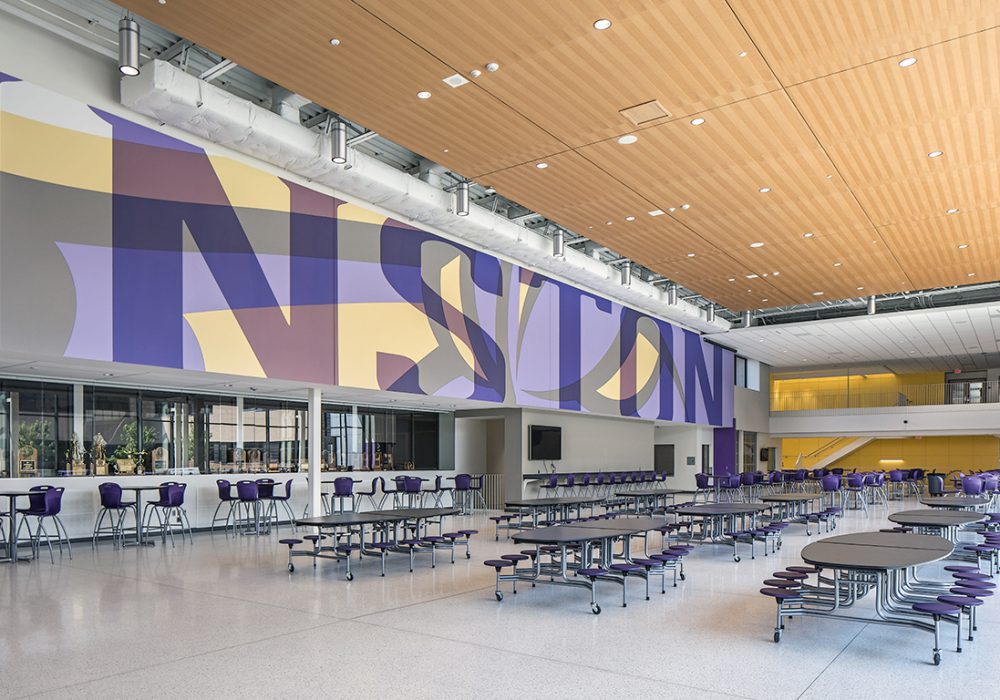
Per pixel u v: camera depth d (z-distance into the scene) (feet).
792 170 29.66
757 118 24.94
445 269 41.37
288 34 19.94
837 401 93.35
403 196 35.91
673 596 23.35
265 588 24.41
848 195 32.50
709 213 35.06
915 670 15.38
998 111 24.27
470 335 42.96
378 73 22.03
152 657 16.33
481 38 20.02
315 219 33.76
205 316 28.68
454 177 40.45
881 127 25.57
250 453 42.88
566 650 16.93
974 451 100.32
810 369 104.47
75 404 34.81
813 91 22.98
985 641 17.69
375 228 36.94
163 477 38.24
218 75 27.86
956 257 42.52
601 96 23.39
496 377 45.01
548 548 26.76
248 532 39.63
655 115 24.71
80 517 34.68
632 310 62.44
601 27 19.45
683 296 67.15
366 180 33.83
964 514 28.96
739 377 90.07
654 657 16.35
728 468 85.30
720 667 15.64
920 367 100.94
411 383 38.29
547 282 51.16
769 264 44.68
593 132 26.11
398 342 37.65
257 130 28.99
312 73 22.06
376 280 36.65
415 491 47.52
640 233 38.45
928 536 21.91
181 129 28.45
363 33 19.85
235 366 29.66
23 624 19.34
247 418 42.78
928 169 29.45
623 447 71.97
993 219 35.60
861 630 18.75
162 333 27.14
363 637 18.07
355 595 23.32
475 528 43.88
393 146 37.29
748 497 70.79
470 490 56.03
